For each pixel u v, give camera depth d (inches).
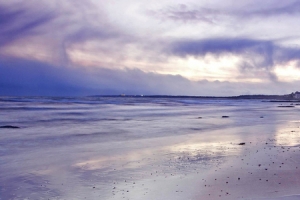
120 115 1999.3
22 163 552.7
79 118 1696.6
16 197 370.9
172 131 1108.5
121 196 359.9
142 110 2691.9
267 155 586.2
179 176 443.2
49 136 949.8
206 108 3319.4
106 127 1238.9
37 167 520.7
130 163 541.0
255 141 802.2
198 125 1355.8
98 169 499.5
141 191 376.2
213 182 404.8
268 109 3216.0
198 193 359.3
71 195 372.5
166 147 722.2
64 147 738.2
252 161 531.8
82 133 1031.6
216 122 1524.4
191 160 558.3
